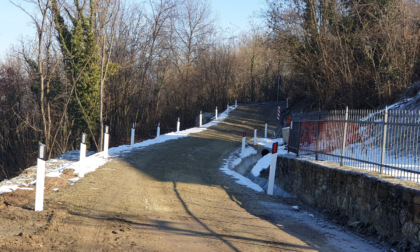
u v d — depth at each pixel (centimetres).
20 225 628
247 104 5650
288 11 2792
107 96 4203
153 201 881
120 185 1054
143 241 579
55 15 3103
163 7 4784
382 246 638
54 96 3500
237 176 1408
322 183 946
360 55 2494
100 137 2803
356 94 2330
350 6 2552
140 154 1742
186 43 5950
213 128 3244
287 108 4384
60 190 940
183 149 2012
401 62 2030
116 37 4141
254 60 6656
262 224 752
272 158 1162
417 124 694
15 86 3812
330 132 1052
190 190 1066
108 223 672
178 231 652
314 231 726
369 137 871
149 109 5372
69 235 588
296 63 2950
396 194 645
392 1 2197
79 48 3341
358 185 773
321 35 2658
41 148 732
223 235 648
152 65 4994
